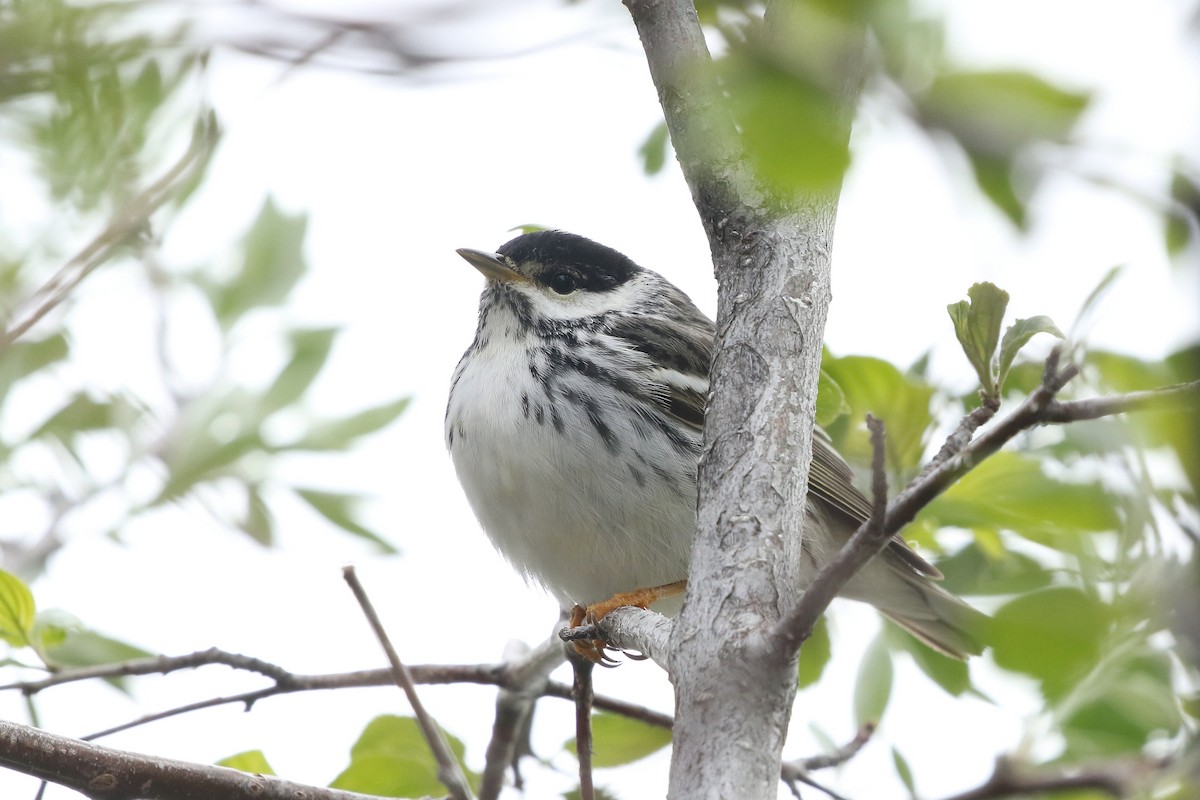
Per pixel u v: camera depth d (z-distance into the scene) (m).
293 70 6.86
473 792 10.95
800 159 4.93
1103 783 8.69
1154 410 6.66
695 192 7.37
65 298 11.05
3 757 7.62
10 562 12.74
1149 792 8.45
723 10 7.14
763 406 6.95
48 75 7.83
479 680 10.70
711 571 6.63
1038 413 6.05
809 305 7.18
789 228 7.29
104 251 10.54
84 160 9.92
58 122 9.61
